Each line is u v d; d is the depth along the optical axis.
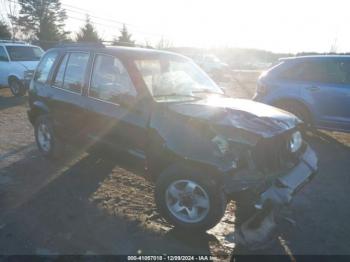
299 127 3.79
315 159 3.92
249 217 3.38
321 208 4.15
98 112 4.26
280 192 3.14
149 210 3.96
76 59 4.82
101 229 3.56
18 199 4.20
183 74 4.56
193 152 3.24
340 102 6.69
